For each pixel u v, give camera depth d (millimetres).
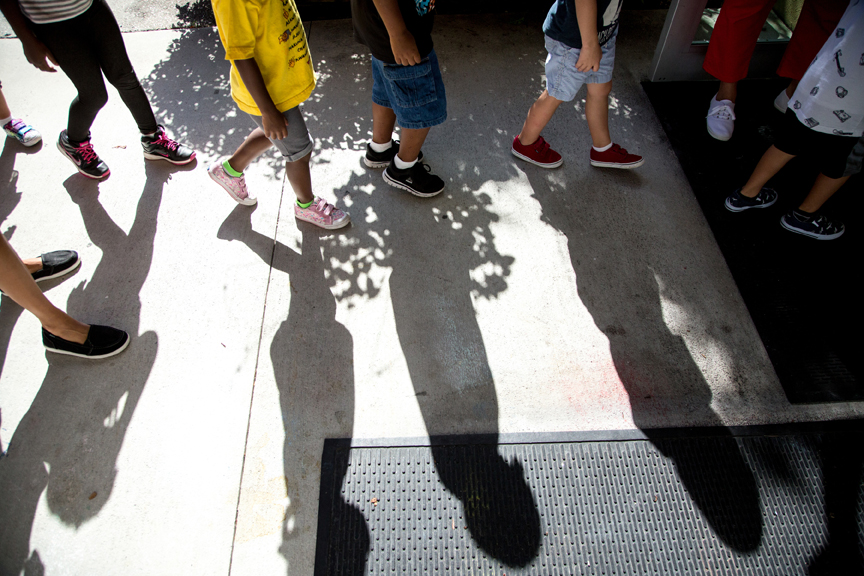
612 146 3246
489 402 2344
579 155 3445
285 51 2121
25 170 3334
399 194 3201
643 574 1942
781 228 2996
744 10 3170
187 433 2254
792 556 1973
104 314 2631
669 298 2703
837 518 2049
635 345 2531
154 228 3006
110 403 2344
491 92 3883
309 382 2400
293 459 2189
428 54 2432
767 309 2656
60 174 3311
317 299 2689
